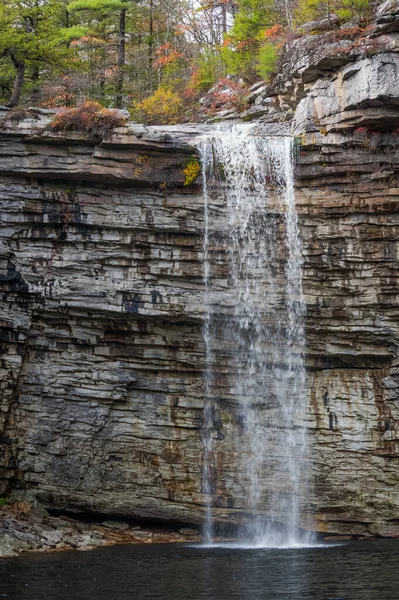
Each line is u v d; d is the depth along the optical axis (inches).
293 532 920.9
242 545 856.3
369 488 919.0
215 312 940.0
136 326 939.3
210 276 944.3
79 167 918.4
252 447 943.0
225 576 635.5
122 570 663.8
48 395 920.3
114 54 1701.5
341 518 919.0
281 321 949.2
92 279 923.4
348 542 880.3
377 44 914.1
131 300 925.8
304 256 948.0
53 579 619.8
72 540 828.0
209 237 946.7
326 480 927.7
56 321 928.3
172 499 925.2
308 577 629.3
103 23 1699.1
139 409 940.6
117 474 922.7
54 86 1435.8
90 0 1503.4
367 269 936.9
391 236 932.0
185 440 941.8
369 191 937.5
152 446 936.3
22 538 795.4
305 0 1288.1
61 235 921.5
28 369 919.7
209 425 946.7
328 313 943.0
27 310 911.0
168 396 947.3
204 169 948.0
